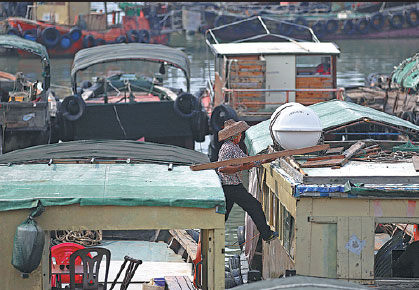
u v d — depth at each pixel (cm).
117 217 2530
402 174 2603
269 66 7494
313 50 7538
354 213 2530
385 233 4244
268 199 3441
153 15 18500
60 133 6769
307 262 2552
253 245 3675
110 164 3002
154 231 4447
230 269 3775
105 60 7262
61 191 2569
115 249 4153
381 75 9756
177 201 2520
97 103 7338
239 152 2945
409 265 3020
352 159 2952
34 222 2455
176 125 6875
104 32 17000
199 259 3088
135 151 3216
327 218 2534
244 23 8994
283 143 2944
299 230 2545
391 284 2639
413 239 3656
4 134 6291
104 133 6806
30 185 2631
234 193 2927
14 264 2452
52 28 16262
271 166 3045
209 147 7544
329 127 3606
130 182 2686
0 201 2472
